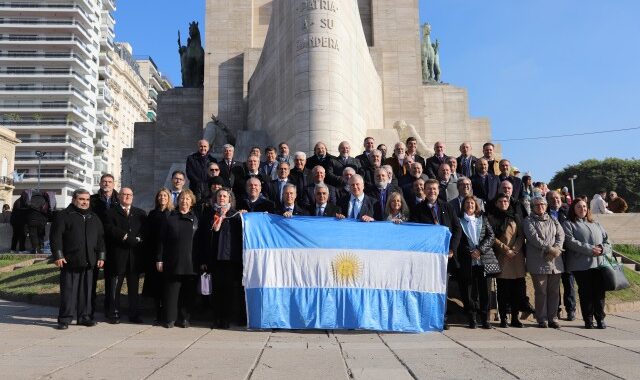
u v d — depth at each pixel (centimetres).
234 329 852
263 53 2462
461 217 923
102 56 9469
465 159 1282
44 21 8294
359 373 546
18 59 8225
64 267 847
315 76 1816
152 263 933
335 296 848
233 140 2612
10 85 8281
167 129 3197
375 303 849
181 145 3188
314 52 1831
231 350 668
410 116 2967
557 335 814
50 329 830
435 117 3253
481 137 3331
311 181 983
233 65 3081
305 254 860
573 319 992
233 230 875
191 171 1134
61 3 8300
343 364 588
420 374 543
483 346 709
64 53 8381
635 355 643
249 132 2277
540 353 657
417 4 3083
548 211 1033
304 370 558
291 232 868
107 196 959
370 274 859
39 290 1184
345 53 1914
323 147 1131
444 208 921
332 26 1862
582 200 927
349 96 1936
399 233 880
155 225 935
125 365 576
